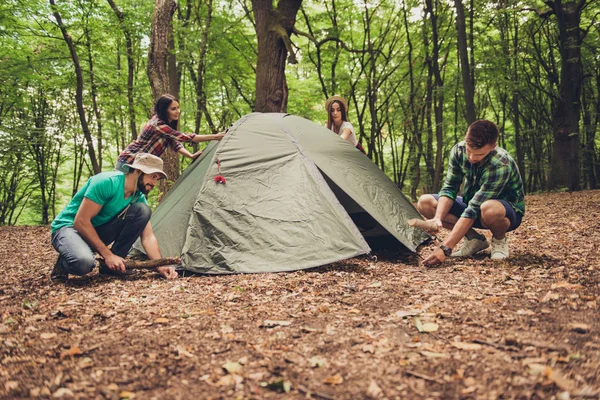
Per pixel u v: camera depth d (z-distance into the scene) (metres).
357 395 1.54
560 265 3.49
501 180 3.64
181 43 11.87
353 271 3.73
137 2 11.06
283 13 10.02
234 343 2.08
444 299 2.69
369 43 15.82
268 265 3.79
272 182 4.26
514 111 16.20
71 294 3.17
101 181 3.57
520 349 1.84
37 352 2.00
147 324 2.39
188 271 3.85
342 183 4.40
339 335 2.14
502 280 3.09
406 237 4.43
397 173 21.17
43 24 10.71
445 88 14.38
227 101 16.56
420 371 1.70
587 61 15.38
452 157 3.97
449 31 15.24
